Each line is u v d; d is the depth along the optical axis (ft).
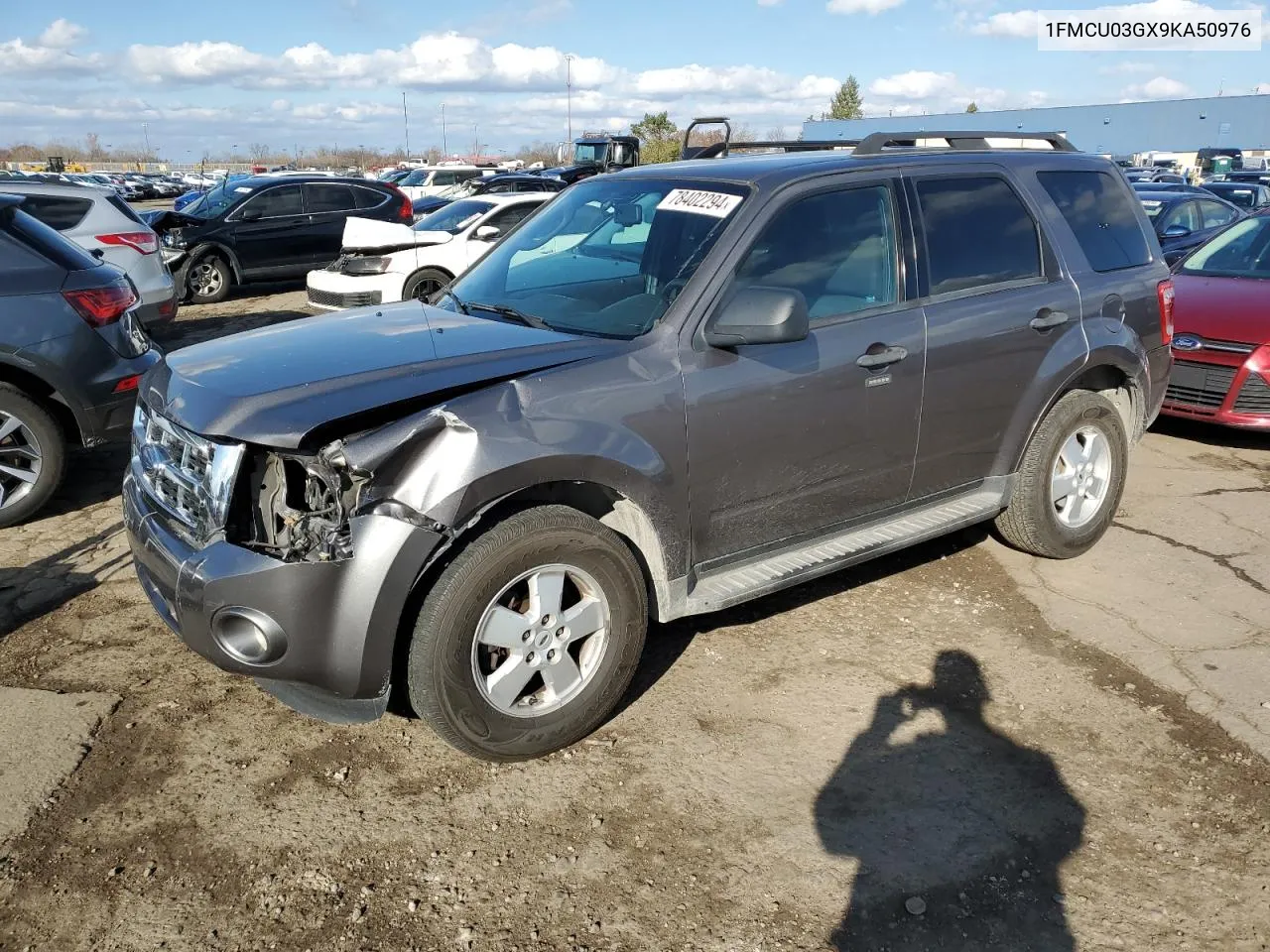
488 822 9.45
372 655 9.05
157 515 10.18
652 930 8.14
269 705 11.41
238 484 9.19
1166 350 16.14
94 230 30.58
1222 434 22.91
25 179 37.47
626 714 11.25
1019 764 10.35
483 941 8.04
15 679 11.87
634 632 10.57
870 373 12.07
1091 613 13.70
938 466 13.39
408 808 9.64
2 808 9.55
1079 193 15.25
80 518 17.31
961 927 8.18
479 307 12.46
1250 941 8.02
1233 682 11.84
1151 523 17.12
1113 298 14.99
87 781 9.98
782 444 11.48
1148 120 182.70
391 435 8.82
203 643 9.23
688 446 10.65
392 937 8.09
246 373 9.92
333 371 9.71
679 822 9.46
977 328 13.15
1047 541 14.85
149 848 9.08
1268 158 151.12
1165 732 10.88
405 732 10.91
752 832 9.31
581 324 11.35
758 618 13.56
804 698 11.57
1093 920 8.25
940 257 13.10
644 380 10.32
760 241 11.39
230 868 8.84
